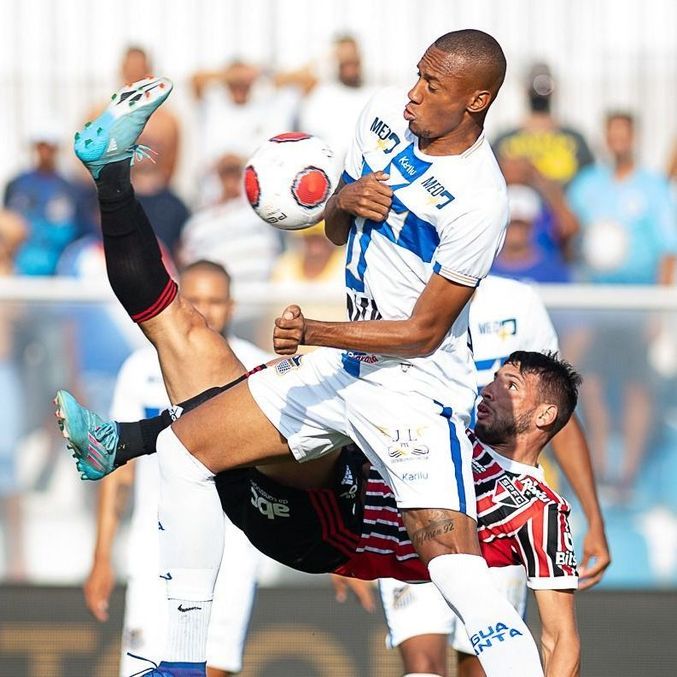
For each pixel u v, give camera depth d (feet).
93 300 81.71
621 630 80.94
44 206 106.11
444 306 45.16
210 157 109.09
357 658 81.71
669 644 80.69
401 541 51.44
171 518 48.34
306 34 116.47
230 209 100.68
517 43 115.85
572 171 104.63
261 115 109.09
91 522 81.25
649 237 103.24
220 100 110.42
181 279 67.82
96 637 81.51
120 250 51.06
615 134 104.42
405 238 45.83
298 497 51.62
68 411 49.11
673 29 115.14
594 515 64.85
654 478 80.53
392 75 116.37
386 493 51.67
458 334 47.83
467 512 46.21
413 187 45.52
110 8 117.08
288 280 96.27
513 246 95.09
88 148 48.75
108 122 48.67
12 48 116.98
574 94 115.55
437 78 44.27
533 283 89.10
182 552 48.32
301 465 50.78
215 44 116.88
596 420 81.00
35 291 81.66
